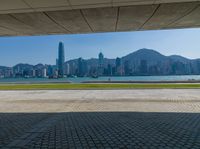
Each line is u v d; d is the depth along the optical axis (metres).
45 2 7.41
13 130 7.86
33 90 25.14
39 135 7.15
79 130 7.71
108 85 30.50
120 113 10.81
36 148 5.91
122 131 7.52
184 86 26.62
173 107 12.42
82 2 7.49
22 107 13.16
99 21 9.81
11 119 9.77
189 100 15.02
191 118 9.58
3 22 9.77
